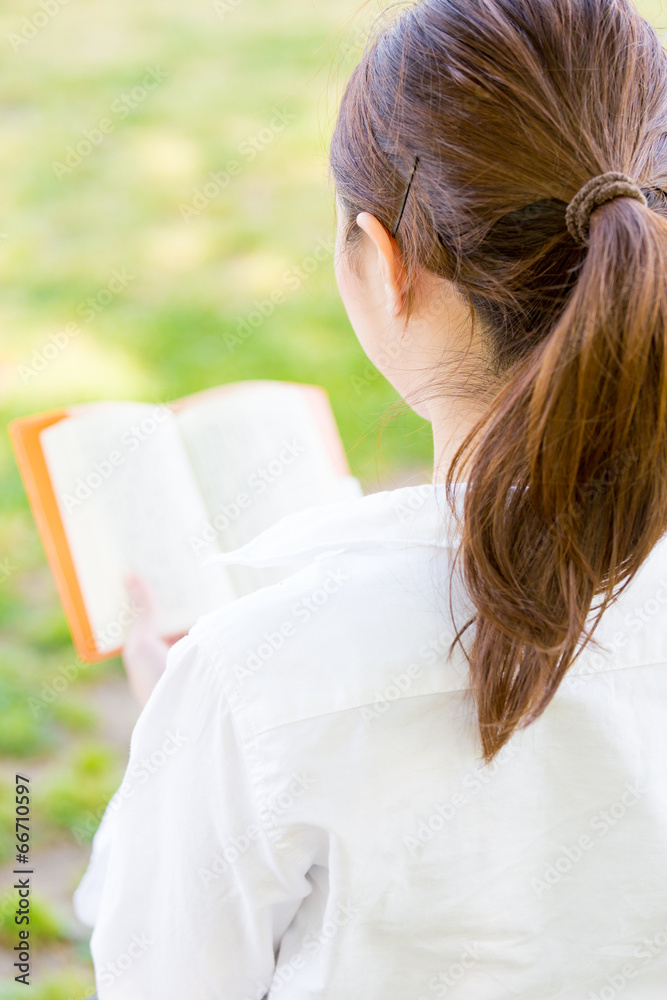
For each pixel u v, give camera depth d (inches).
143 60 153.9
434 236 22.6
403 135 22.6
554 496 20.1
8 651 78.0
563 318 19.6
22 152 133.3
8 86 146.6
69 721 73.8
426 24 22.4
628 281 19.1
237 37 160.9
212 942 26.0
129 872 26.8
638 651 23.7
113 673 77.1
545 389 19.6
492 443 20.6
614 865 24.5
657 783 24.1
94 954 28.5
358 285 26.5
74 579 42.0
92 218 122.7
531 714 22.0
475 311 23.1
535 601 21.2
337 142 25.9
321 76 146.9
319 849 23.8
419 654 22.5
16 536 86.1
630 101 21.6
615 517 20.9
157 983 27.8
